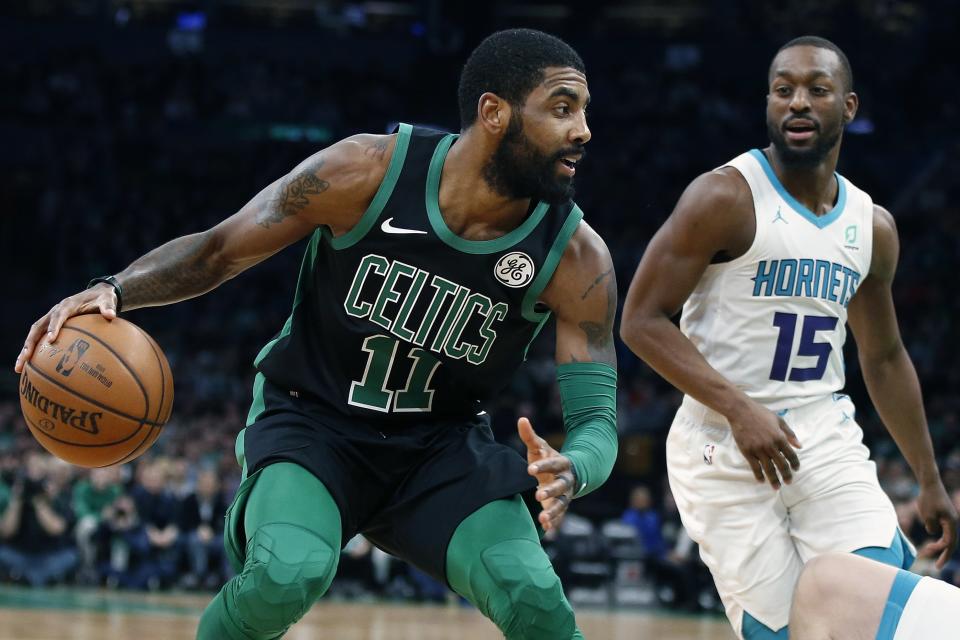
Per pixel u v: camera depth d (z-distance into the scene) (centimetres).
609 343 618
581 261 607
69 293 3722
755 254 689
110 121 4156
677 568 2277
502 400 2995
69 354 596
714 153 4212
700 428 708
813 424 696
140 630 1386
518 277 597
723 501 696
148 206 3962
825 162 700
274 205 605
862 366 767
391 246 595
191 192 4034
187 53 4403
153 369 614
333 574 570
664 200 4019
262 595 541
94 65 4253
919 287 3472
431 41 4544
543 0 4650
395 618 1781
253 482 591
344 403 614
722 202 682
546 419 2934
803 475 686
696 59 4531
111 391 597
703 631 1681
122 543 2259
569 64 582
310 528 562
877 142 4144
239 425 2636
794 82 688
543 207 604
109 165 4044
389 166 598
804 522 691
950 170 3919
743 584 692
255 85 4300
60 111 4100
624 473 2884
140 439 611
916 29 4519
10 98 4100
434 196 593
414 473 616
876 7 4566
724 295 701
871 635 411
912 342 3247
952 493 2081
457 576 580
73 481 2300
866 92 4303
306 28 4512
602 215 3947
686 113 4338
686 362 670
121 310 622
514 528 578
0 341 3519
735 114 4350
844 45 4503
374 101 4322
